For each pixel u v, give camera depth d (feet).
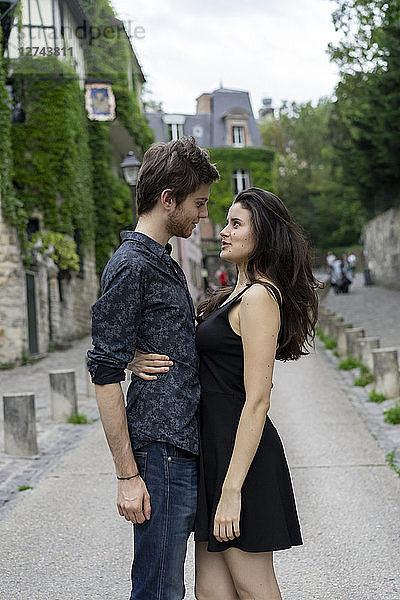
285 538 8.77
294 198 236.22
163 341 8.51
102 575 14.39
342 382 39.63
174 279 8.67
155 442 8.46
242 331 8.66
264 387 8.54
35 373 53.57
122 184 92.84
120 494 8.41
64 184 70.59
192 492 8.70
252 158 164.14
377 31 45.52
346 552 15.25
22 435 25.29
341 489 19.79
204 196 8.87
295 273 9.18
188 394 8.63
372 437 26.20
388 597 13.01
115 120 92.22
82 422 31.50
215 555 9.36
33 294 66.39
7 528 17.47
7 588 13.89
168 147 8.72
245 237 9.16
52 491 20.67
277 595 9.00
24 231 60.90
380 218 115.24
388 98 71.20
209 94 179.11
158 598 8.57
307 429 27.89
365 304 90.38
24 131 69.31
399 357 44.47
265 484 8.81
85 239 82.38
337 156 107.14
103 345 8.21
